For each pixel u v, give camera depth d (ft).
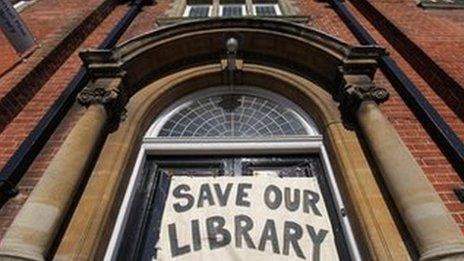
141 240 13.42
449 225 10.47
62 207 11.34
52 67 18.21
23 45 18.29
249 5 28.55
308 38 18.39
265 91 19.58
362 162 14.05
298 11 26.09
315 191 14.79
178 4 27.40
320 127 16.92
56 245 11.27
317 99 17.40
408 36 19.69
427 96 16.83
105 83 16.34
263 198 14.40
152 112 17.38
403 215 11.38
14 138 14.70
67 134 15.10
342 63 17.13
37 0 25.80
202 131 18.08
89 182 13.25
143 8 26.68
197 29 18.95
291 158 16.35
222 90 19.75
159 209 14.53
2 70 16.79
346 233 13.02
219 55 20.01
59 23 22.06
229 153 16.48
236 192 14.60
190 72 19.24
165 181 15.58
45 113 15.71
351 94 15.67
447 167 13.70
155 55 18.48
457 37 19.84
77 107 16.05
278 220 13.69
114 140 14.96
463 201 12.44
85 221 11.89
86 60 17.08
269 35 18.99
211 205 14.21
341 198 13.97
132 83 17.84
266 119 18.53
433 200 11.12
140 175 15.39
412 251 11.12
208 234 13.29
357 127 15.58
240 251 12.76
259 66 19.58
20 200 12.64
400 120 15.70
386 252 11.12
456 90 15.78
